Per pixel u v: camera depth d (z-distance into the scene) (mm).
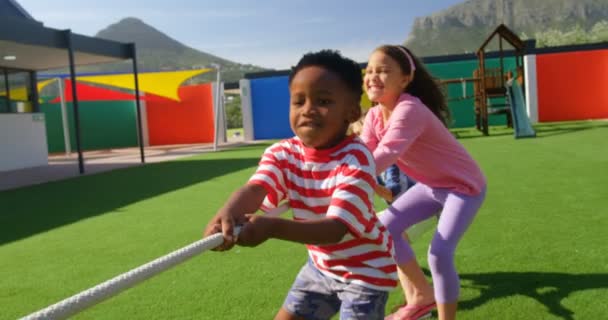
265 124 22500
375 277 1695
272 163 1731
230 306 3043
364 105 13367
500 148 11203
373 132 2863
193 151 17422
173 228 5305
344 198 1527
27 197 8352
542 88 20250
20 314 3150
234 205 1573
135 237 4992
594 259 3537
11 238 5285
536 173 7410
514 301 2906
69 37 11531
